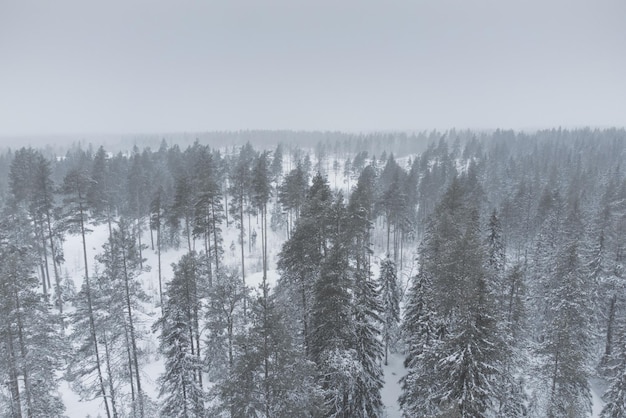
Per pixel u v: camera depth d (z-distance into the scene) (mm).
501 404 22359
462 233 31219
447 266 23234
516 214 60438
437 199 82312
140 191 72312
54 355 20375
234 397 17281
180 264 24016
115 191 75938
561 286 31703
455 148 156500
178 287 23719
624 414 23781
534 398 23422
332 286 20984
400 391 30719
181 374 21938
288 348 17484
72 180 44094
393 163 98000
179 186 49562
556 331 24172
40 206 48250
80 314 22609
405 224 62000
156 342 34656
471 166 100438
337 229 31109
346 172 127938
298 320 24891
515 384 23297
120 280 23531
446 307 22672
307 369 17984
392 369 33719
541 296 38469
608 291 34406
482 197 63344
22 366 18906
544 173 104188
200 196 45250
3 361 18641
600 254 35344
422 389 21922
